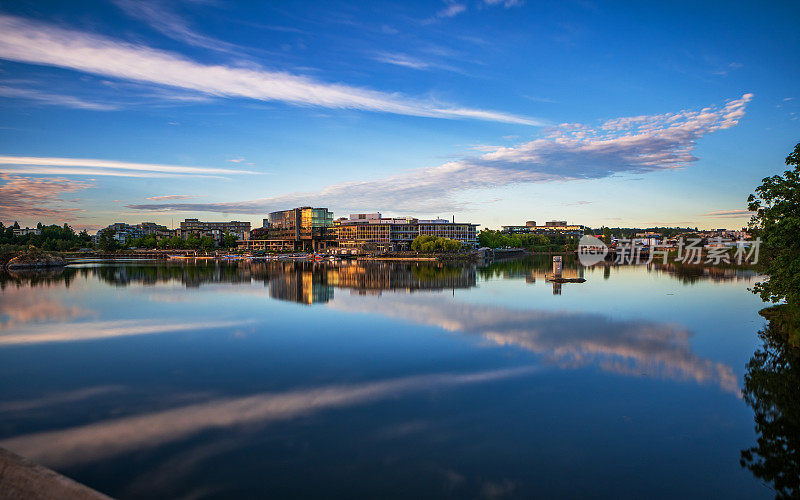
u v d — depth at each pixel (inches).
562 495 794.2
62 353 1734.7
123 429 1051.9
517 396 1243.2
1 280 4825.3
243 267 7362.2
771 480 835.4
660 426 1055.0
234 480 837.2
